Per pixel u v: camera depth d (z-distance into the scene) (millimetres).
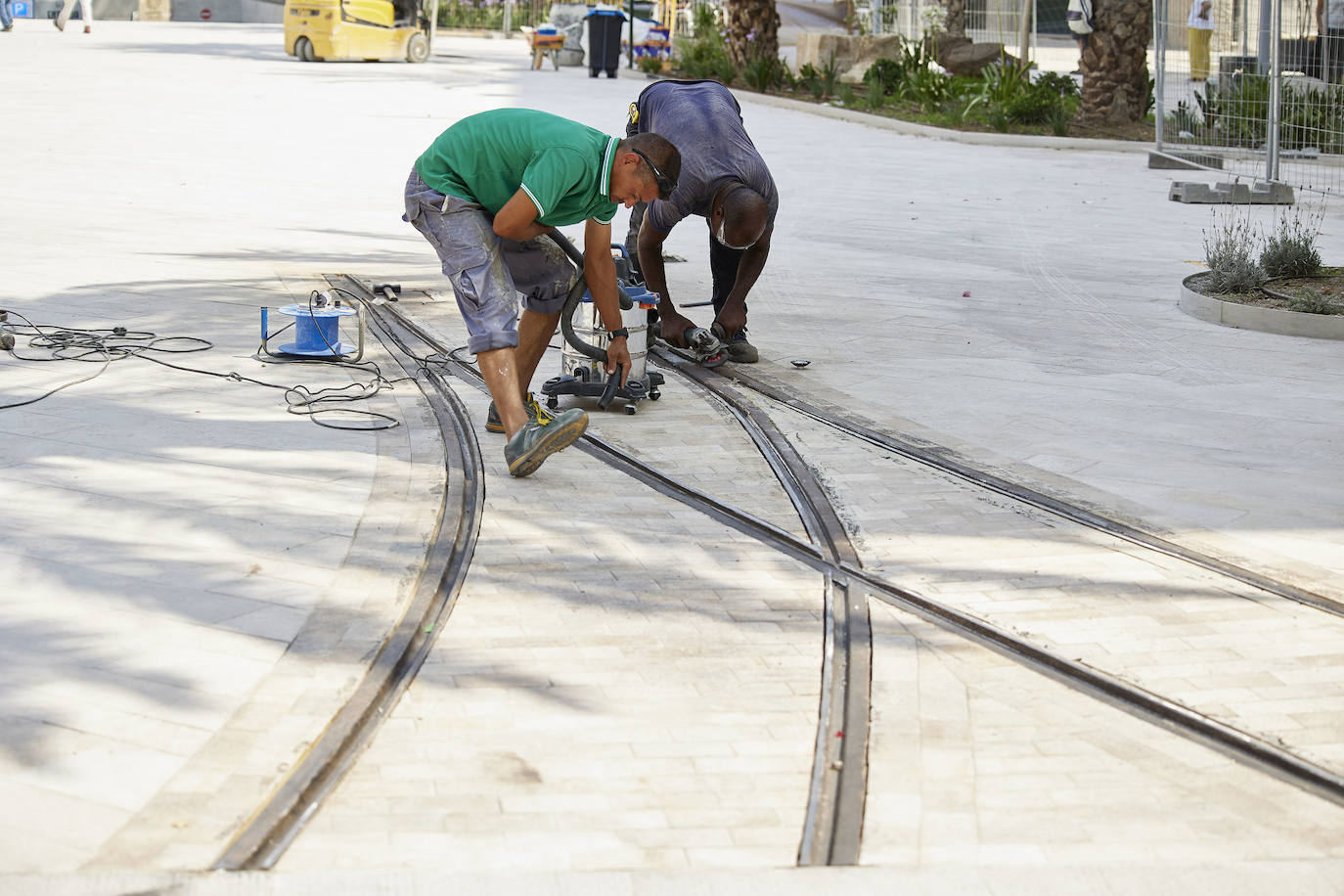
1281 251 9102
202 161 14094
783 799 2982
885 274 9539
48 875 2529
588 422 5836
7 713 3146
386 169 14055
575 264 5539
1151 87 20500
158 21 47156
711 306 8195
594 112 19969
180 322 7188
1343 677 3629
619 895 2582
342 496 4707
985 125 20016
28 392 5734
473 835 2803
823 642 3766
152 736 3090
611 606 3947
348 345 6879
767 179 6332
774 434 5703
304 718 3199
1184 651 3758
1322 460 5512
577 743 3178
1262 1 16578
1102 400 6375
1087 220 12328
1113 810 2988
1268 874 2725
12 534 4191
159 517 4406
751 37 26453
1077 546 4539
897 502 4934
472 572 4156
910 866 2730
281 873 2602
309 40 29703
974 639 3820
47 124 16766
